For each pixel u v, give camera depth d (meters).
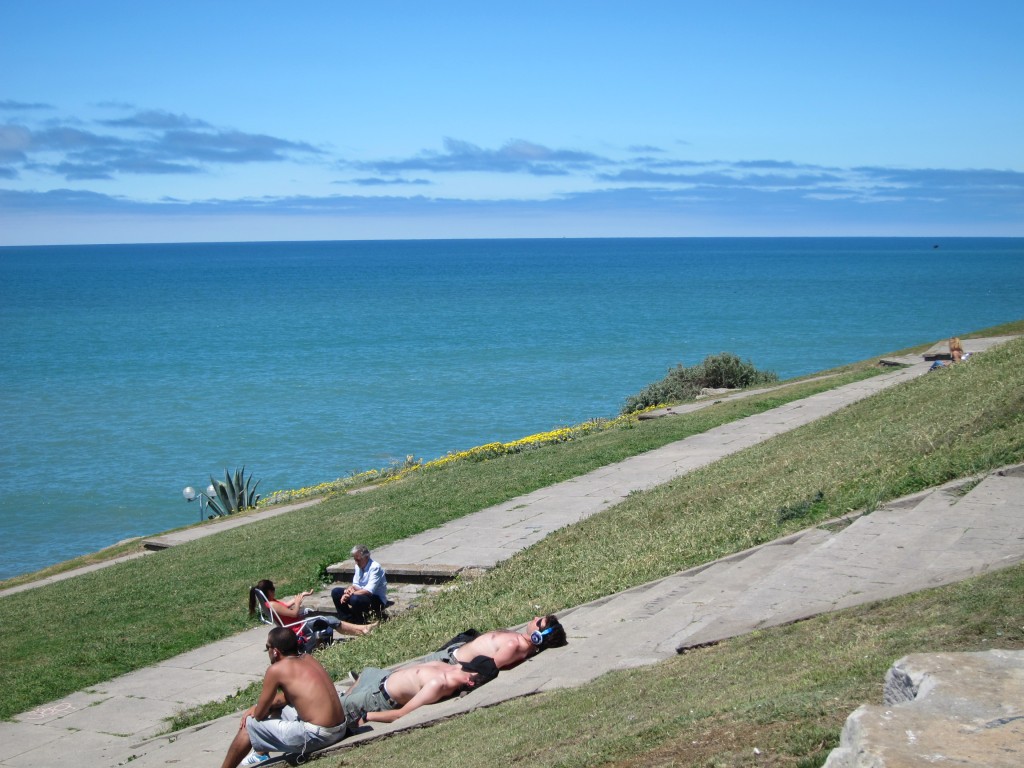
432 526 19.00
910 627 6.67
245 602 16.48
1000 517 9.55
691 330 91.00
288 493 31.48
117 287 196.12
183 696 12.72
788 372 61.75
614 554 13.88
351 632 13.91
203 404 56.78
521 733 6.86
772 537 11.79
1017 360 18.39
